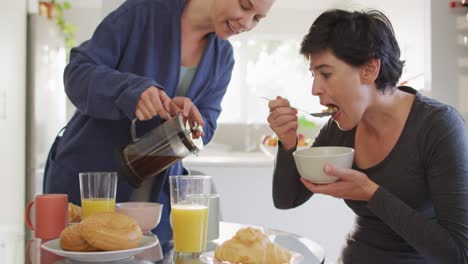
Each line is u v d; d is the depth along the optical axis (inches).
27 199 128.3
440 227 51.8
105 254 44.1
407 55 157.5
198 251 49.5
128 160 57.4
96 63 64.2
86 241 45.3
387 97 57.1
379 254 59.5
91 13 166.2
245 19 62.4
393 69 55.1
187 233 49.1
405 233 52.2
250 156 146.0
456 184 52.2
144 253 49.4
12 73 115.6
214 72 70.1
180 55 67.2
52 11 141.3
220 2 62.5
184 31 68.1
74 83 62.8
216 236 55.3
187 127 56.7
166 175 65.6
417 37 155.3
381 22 54.6
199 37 68.7
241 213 130.7
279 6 165.2
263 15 63.3
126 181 61.5
